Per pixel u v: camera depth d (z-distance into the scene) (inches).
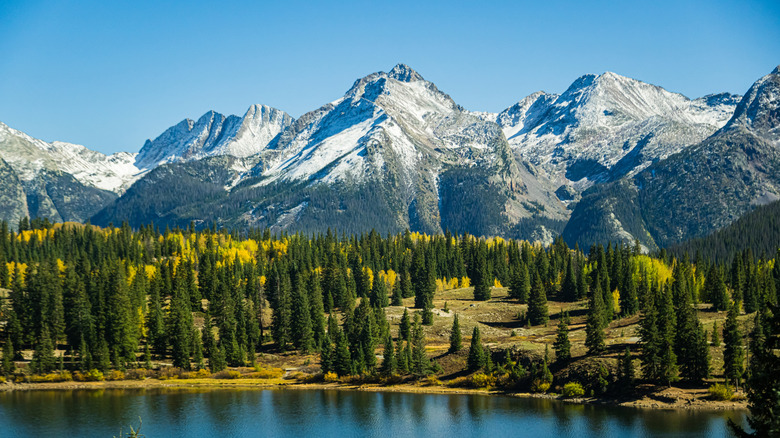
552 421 5280.5
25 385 6929.1
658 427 4889.3
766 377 2306.8
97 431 5334.6
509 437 4965.6
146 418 5718.5
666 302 6594.5
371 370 7140.8
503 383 6451.8
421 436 5137.8
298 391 6727.4
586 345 6368.1
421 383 6796.3
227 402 6269.7
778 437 2220.7
